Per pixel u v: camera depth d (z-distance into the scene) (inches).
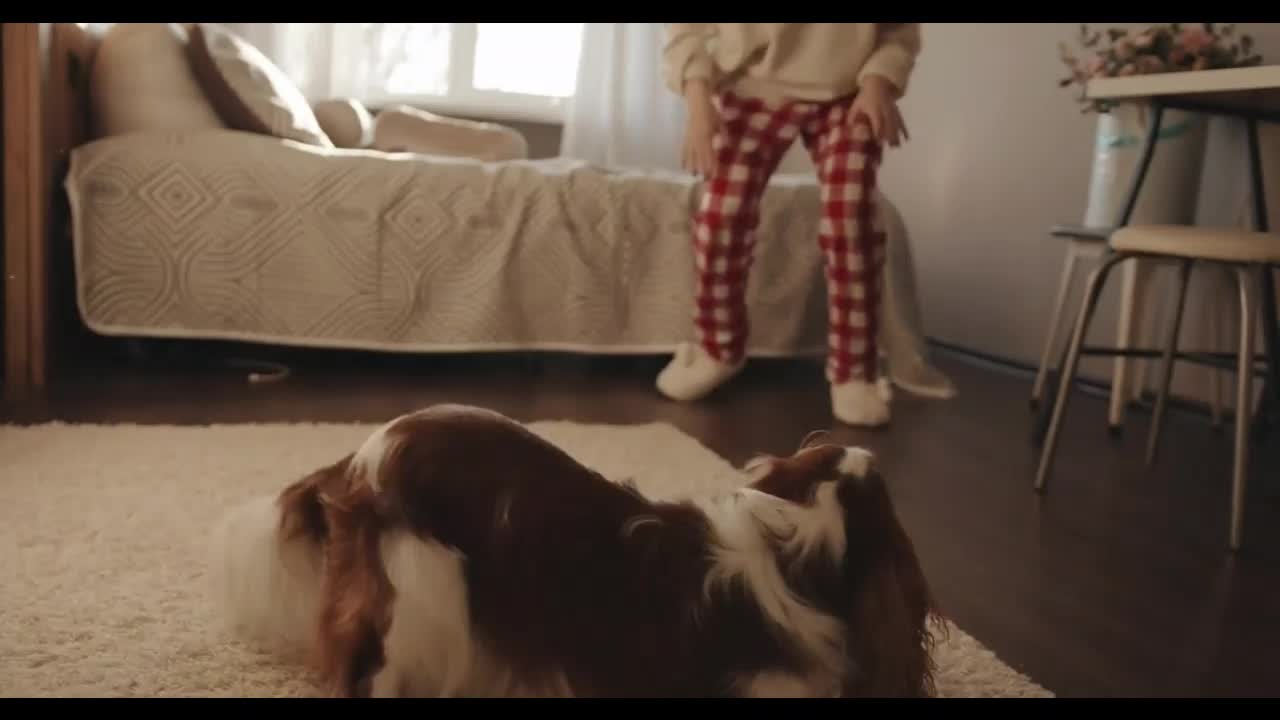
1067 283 102.7
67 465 61.6
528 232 102.0
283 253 96.3
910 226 151.1
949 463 80.0
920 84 148.9
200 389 88.3
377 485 32.4
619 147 156.6
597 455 73.5
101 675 36.5
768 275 109.5
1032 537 63.0
